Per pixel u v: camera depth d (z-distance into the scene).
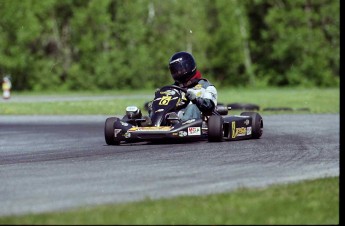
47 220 15.82
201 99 34.97
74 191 20.34
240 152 30.27
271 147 32.44
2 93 134.62
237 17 164.38
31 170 25.25
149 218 15.93
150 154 29.88
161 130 33.91
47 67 153.50
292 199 17.84
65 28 158.12
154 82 162.12
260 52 168.75
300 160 27.44
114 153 30.80
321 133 41.53
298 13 161.75
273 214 16.30
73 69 154.62
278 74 168.00
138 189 20.48
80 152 31.86
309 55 162.62
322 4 165.00
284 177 22.67
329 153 30.05
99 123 54.41
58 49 157.38
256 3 166.25
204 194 18.88
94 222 15.59
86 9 154.62
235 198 17.92
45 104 81.12
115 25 158.75
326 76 162.50
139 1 159.12
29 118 60.94
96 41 156.25
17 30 146.62
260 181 21.75
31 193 20.12
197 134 34.34
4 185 21.69
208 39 163.25
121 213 16.41
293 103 81.88
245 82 167.88
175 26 161.75
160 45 162.50
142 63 158.50
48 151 32.94
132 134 34.12
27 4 146.88
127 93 128.38
